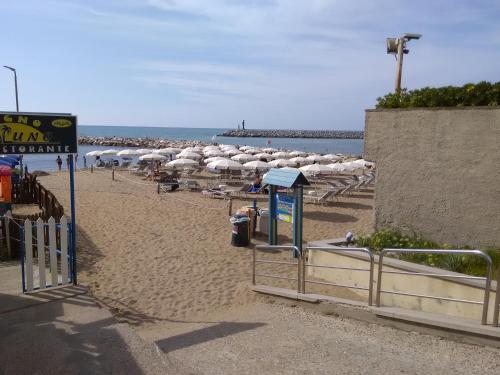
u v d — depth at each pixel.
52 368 4.17
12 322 5.30
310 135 166.62
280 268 8.99
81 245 10.37
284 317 6.11
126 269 8.74
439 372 4.18
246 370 4.35
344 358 4.57
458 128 7.70
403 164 8.47
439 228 8.05
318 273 8.38
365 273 7.30
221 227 12.77
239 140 135.00
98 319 5.43
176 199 18.05
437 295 6.11
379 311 5.55
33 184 15.28
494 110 7.27
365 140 8.97
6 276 7.23
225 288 7.77
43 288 6.51
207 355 4.79
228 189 18.91
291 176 9.84
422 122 8.14
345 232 12.71
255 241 11.48
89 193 19.62
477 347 4.69
